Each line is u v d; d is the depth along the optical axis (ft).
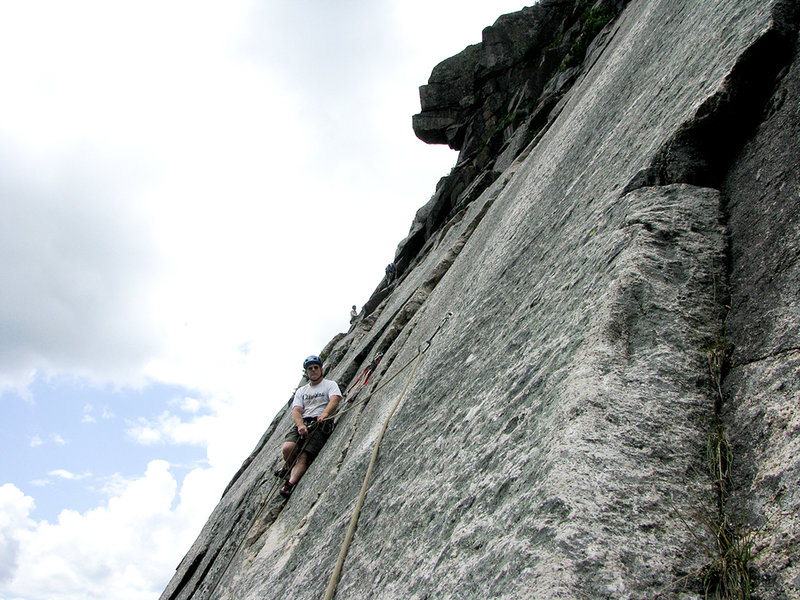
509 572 6.64
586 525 6.45
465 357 15.08
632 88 17.74
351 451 20.71
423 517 10.11
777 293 8.20
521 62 67.46
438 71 72.59
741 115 11.09
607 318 9.00
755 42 10.91
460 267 28.94
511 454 8.77
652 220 10.37
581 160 17.81
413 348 24.97
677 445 7.27
